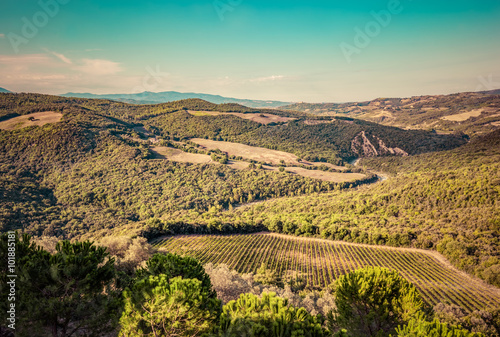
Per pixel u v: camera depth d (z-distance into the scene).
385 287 16.19
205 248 72.56
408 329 12.17
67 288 13.52
